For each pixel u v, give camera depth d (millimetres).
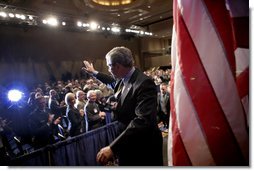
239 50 1220
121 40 18375
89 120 4348
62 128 4391
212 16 1217
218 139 1149
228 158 1145
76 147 3281
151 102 1567
